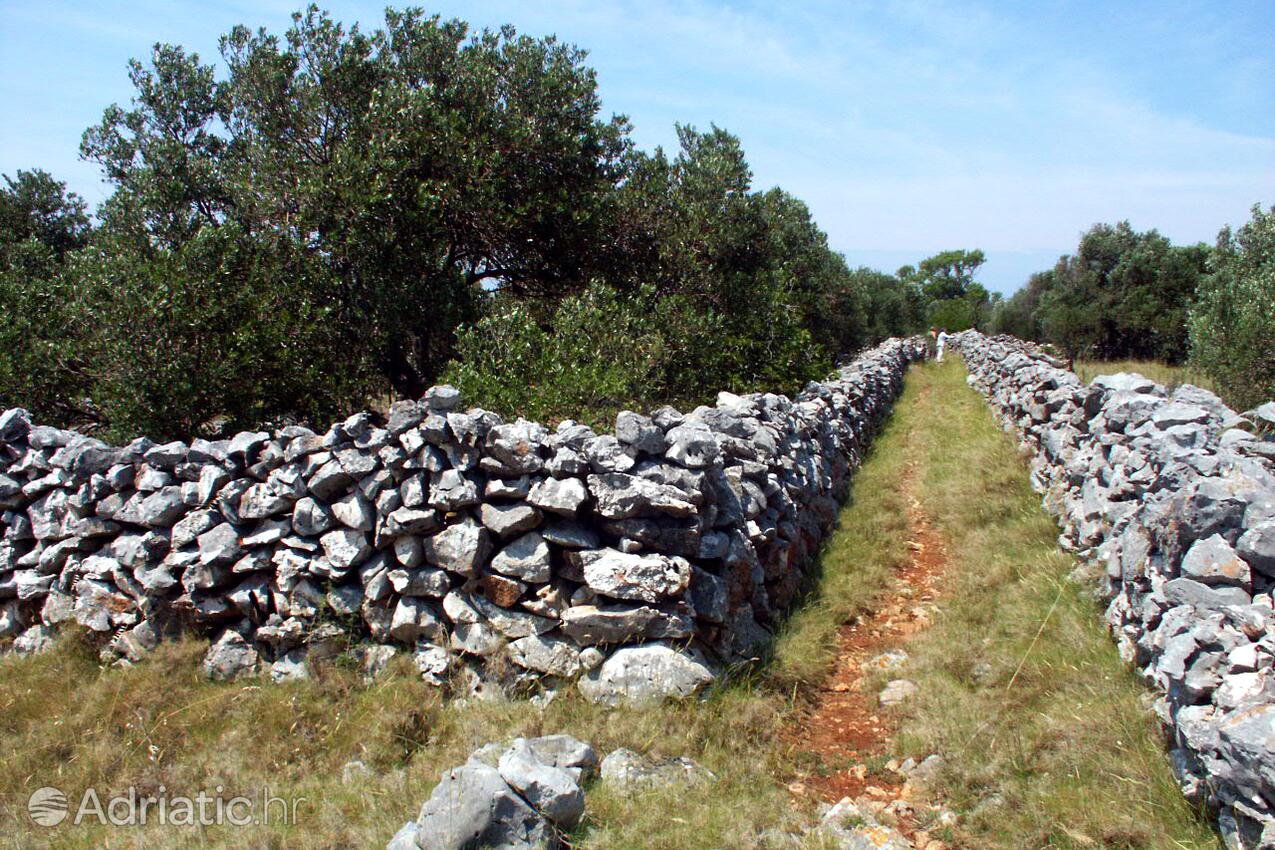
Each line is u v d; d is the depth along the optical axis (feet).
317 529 17.92
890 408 59.88
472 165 32.81
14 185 45.60
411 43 35.65
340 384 31.63
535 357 28.19
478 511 17.16
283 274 30.50
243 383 29.35
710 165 39.55
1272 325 32.76
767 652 18.70
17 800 14.35
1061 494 26.63
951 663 18.16
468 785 11.69
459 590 17.16
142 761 15.26
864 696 17.80
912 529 29.55
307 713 16.24
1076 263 83.87
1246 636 12.06
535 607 16.66
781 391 38.93
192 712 16.63
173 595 18.76
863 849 12.34
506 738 14.88
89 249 31.71
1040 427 33.96
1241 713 10.75
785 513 23.04
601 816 12.71
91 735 16.17
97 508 19.72
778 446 24.63
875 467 39.42
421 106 31.76
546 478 16.81
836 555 26.25
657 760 14.33
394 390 37.35
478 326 30.17
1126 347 77.15
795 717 16.78
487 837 11.38
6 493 21.27
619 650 16.39
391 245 31.71
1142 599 16.25
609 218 38.83
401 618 17.19
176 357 27.68
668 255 39.27
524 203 35.37
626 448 17.12
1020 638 18.75
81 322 29.12
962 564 24.52
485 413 17.20
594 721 15.38
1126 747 13.79
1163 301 74.13
